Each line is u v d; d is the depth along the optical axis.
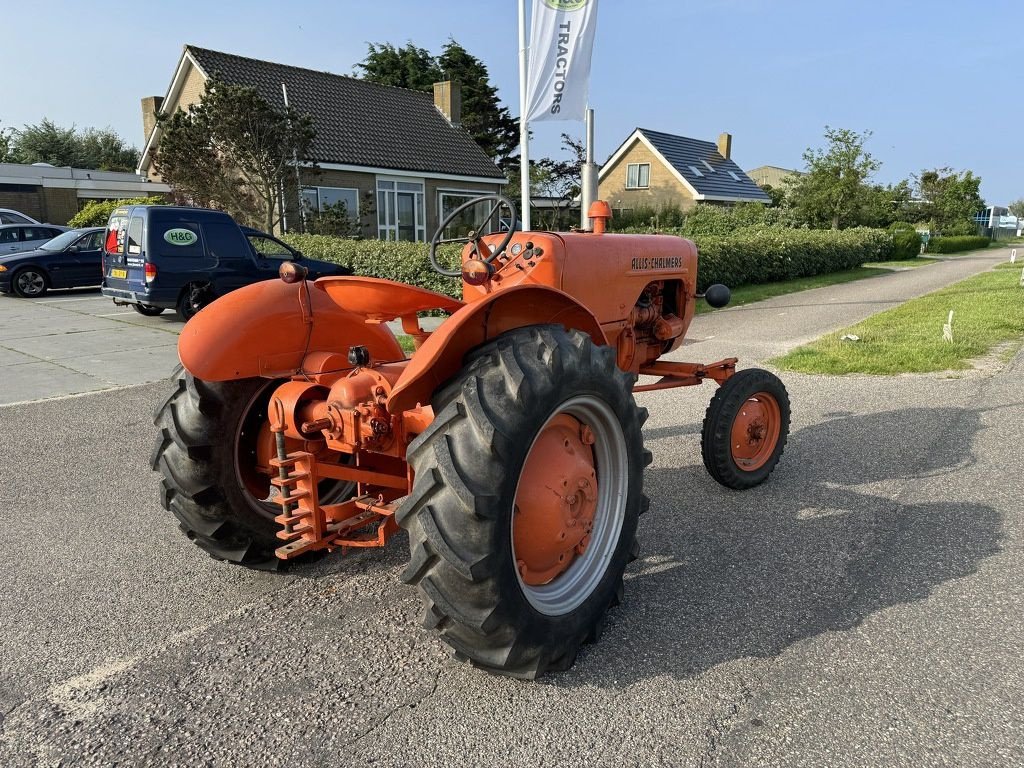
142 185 25.22
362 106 23.58
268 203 16.69
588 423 2.66
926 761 2.03
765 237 17.75
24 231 17.48
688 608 2.89
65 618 2.91
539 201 26.77
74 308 12.98
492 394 2.21
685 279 4.37
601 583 2.62
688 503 4.00
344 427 2.56
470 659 2.32
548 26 8.46
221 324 2.82
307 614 2.92
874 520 3.72
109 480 4.57
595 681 2.43
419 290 2.60
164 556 3.48
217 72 20.19
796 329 10.41
